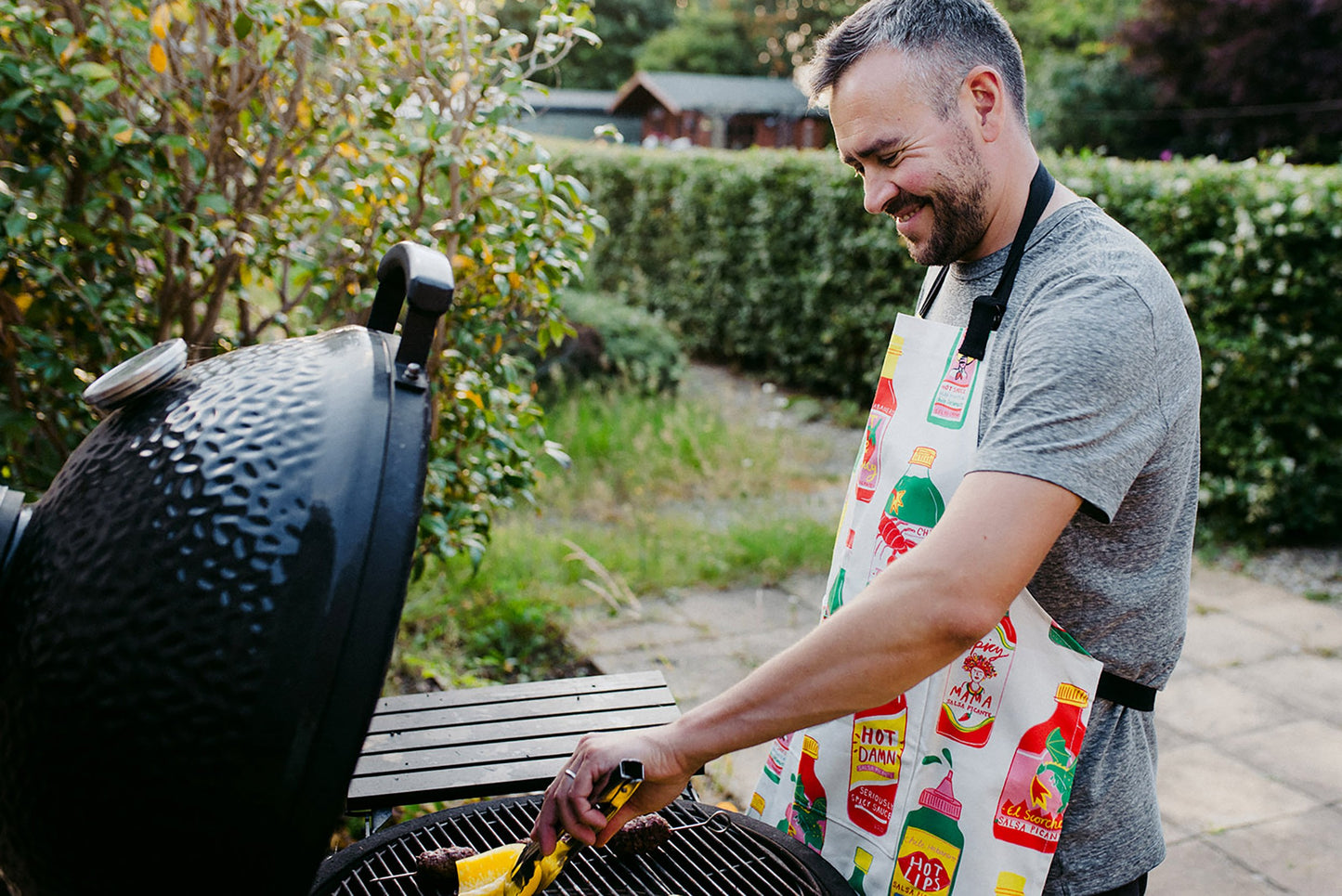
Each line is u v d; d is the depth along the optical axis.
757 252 8.03
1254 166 5.07
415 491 0.88
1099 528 1.17
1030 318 1.15
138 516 0.88
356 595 0.83
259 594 0.83
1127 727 1.23
